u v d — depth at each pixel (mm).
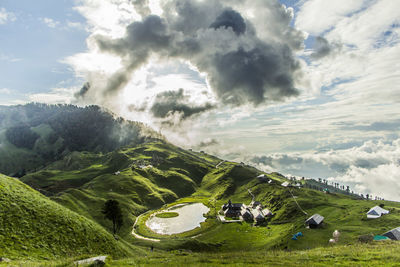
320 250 45938
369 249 40875
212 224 152000
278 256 40219
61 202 150500
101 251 54125
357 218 106562
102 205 158000
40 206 55375
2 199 49656
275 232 124062
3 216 45406
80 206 153250
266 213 154500
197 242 113500
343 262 33250
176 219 163875
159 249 104938
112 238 64062
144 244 112938
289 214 144500
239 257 41031
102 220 140000
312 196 167875
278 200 172750
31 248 41375
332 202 145500
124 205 172500
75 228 55281
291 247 88688
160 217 168000
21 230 44750
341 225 101625
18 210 49375
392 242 52062
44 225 49844
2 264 29391
